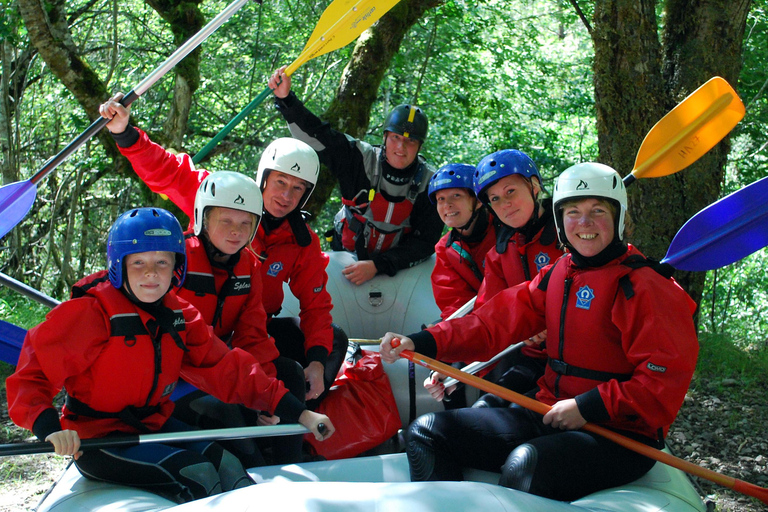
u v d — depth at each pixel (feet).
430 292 14.60
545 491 7.70
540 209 10.68
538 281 9.22
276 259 11.44
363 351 12.65
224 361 8.71
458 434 8.65
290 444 10.05
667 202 15.70
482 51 36.17
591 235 8.45
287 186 11.10
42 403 7.33
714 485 12.45
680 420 14.82
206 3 34.01
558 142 37.32
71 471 8.70
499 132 36.81
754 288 32.73
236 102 35.70
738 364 17.38
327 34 12.41
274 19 33.45
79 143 11.23
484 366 10.90
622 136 15.72
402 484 6.76
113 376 7.79
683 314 8.08
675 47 16.07
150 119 34.14
